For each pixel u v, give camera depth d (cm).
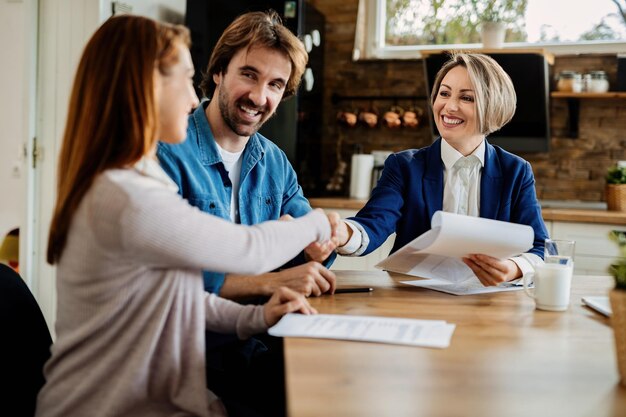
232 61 169
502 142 342
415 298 144
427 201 190
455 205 190
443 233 137
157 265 104
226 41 170
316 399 77
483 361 96
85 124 104
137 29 107
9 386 114
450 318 125
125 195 99
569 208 320
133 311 104
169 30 110
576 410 76
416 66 374
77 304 105
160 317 105
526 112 330
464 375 89
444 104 189
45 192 315
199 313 110
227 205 173
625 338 85
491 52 321
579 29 351
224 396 150
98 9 305
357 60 383
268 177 185
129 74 104
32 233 315
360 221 180
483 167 190
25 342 121
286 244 122
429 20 381
